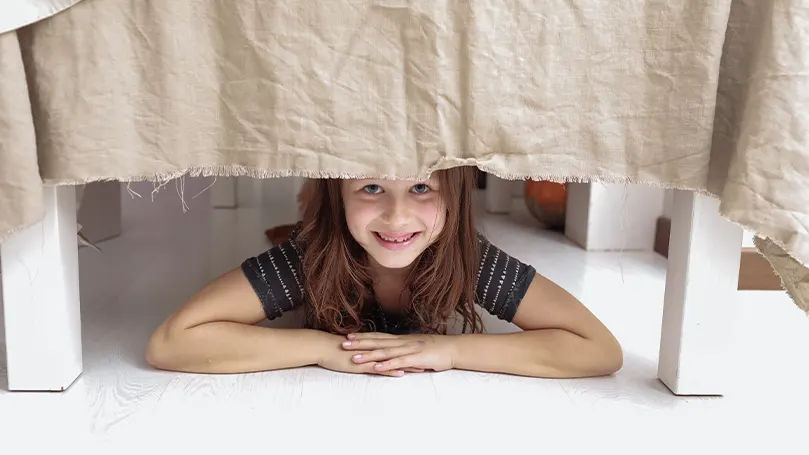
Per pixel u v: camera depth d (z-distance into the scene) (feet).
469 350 3.40
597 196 6.15
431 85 2.70
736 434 2.90
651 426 2.94
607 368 3.42
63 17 2.61
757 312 4.69
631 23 2.72
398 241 3.30
